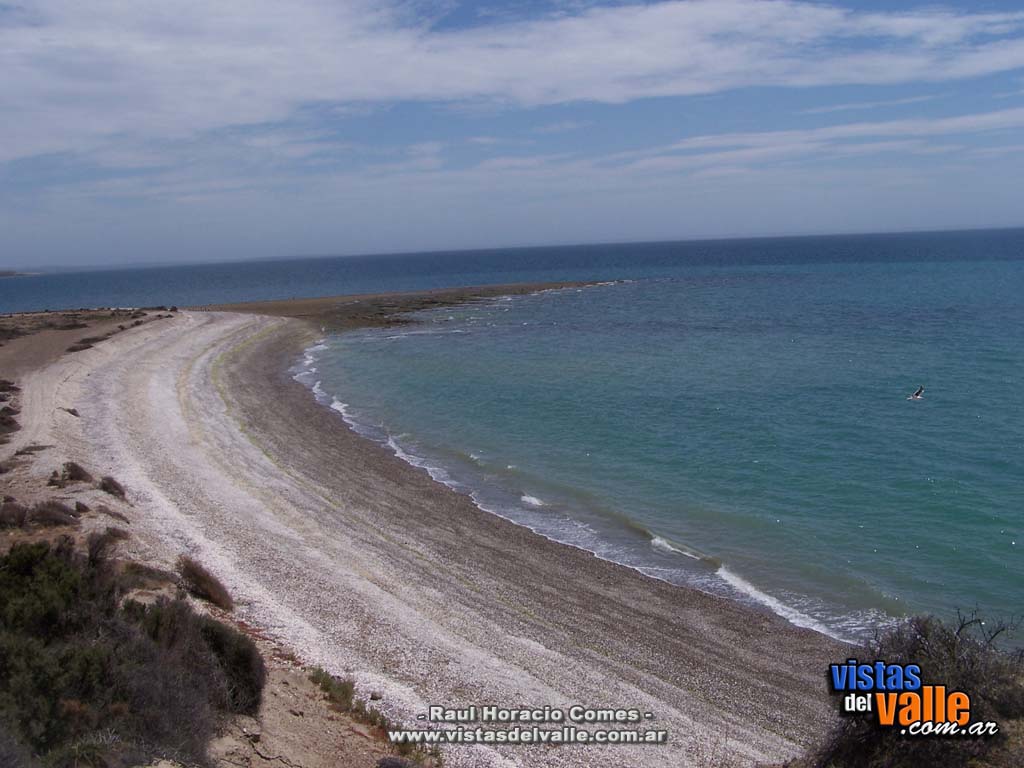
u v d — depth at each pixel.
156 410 33.88
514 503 24.59
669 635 16.20
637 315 75.56
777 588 18.53
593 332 64.38
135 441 28.05
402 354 55.16
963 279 103.00
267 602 15.41
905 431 31.25
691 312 77.06
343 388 43.38
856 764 8.23
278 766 8.76
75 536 16.48
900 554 20.09
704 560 20.17
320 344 60.53
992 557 19.73
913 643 8.88
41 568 10.64
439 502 24.47
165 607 11.09
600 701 13.17
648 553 20.64
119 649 8.87
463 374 46.81
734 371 45.53
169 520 19.80
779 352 51.91
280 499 23.33
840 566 19.52
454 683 13.12
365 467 28.11
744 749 11.93
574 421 34.72
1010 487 24.53
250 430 32.44
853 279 111.25
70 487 20.53
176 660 9.48
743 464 27.88
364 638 14.44
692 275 134.12
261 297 126.88
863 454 28.52
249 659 10.38
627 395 39.72
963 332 56.97
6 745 6.57
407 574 18.45
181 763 7.77
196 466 25.77
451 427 34.31
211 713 9.05
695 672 14.66
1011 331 56.31
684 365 48.03
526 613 16.89
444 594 17.47
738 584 18.77
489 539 21.41
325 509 22.89
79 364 42.16
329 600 16.09
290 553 18.73
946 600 17.64
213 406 36.41
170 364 46.41
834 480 25.88
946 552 20.09
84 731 7.57
